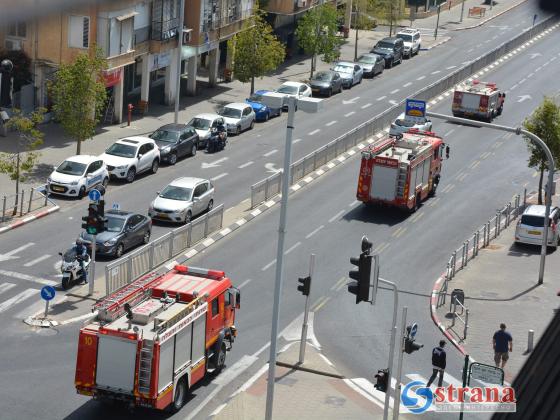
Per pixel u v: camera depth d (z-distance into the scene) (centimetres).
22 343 3450
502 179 6556
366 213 5581
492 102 8081
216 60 8319
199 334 3039
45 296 3591
